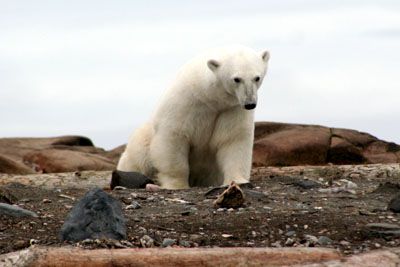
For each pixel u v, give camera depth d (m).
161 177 19.14
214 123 18.66
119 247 11.75
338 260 10.87
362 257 10.94
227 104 17.98
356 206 14.49
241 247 11.56
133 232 12.71
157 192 16.72
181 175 19.08
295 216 13.54
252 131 18.70
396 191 16.06
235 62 17.30
